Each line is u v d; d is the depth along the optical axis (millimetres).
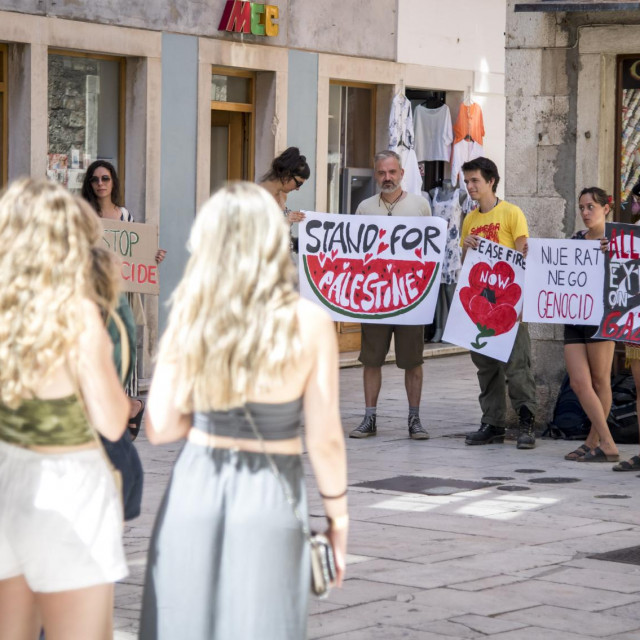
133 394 10922
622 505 10734
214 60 19984
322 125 22016
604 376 12938
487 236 13766
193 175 19844
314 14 21641
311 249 14492
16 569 4996
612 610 7605
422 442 14117
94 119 18844
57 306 4773
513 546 9195
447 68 24312
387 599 7758
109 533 4895
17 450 4848
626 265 12875
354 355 22547
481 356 13789
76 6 17906
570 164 14695
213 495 4523
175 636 4523
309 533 4566
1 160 17734
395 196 14492
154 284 13445
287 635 4496
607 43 14453
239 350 4473
